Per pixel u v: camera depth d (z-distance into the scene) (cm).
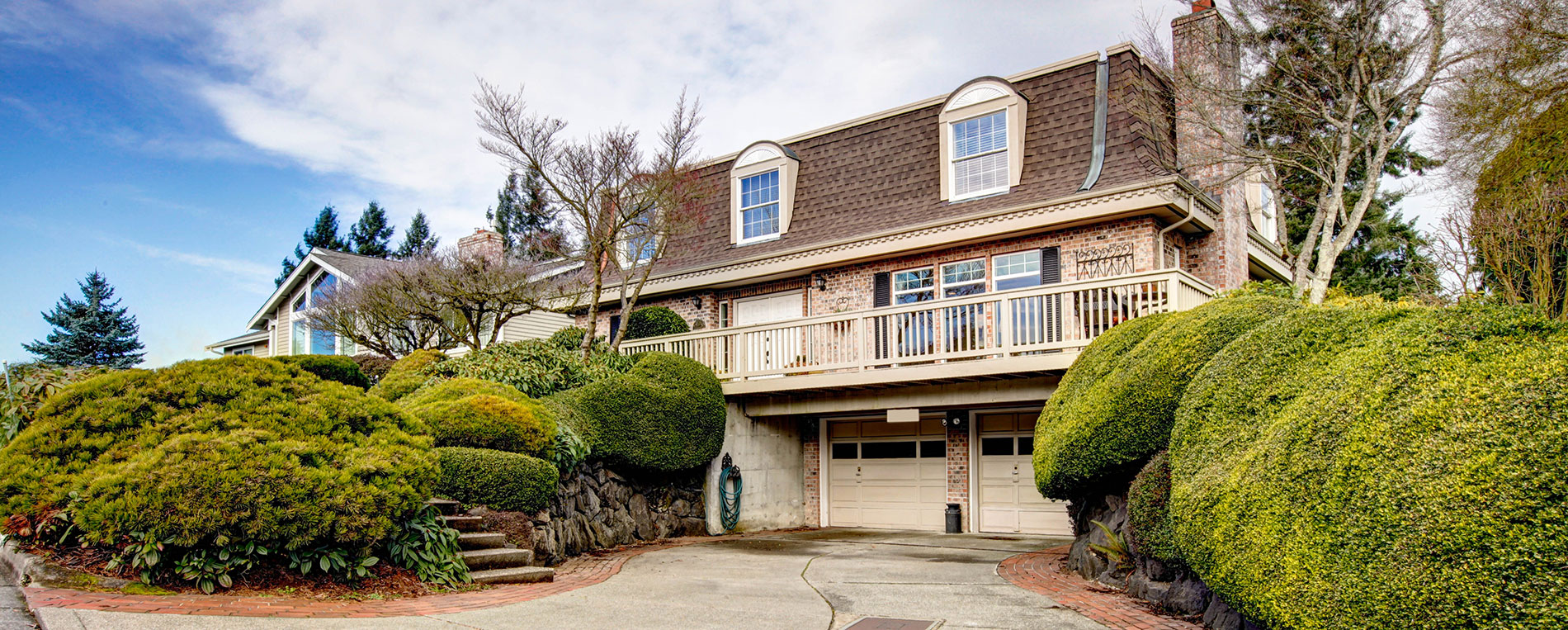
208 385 771
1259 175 1557
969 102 1548
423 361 1430
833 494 1659
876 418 1616
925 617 696
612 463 1259
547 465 996
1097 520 909
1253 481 570
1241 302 854
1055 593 805
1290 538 509
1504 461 390
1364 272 2303
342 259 2561
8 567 645
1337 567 459
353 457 741
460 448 948
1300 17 1229
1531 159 1206
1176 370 814
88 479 672
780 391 1420
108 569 630
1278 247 1791
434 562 776
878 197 1636
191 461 664
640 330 1727
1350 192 2255
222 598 627
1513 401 412
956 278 1488
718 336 1525
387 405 859
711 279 1744
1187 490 666
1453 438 423
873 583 873
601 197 1435
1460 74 1227
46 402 748
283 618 589
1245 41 1269
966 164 1544
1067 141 1455
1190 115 1322
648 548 1209
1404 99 1216
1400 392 486
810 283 1653
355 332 1886
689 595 793
